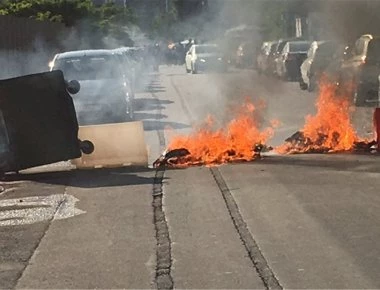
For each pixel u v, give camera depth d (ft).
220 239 29.68
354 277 24.71
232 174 43.37
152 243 29.50
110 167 47.21
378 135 50.16
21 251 29.22
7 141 45.24
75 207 36.65
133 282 24.97
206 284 24.48
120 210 35.45
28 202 38.27
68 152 45.68
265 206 35.04
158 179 42.93
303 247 28.25
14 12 169.99
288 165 45.75
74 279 25.55
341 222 31.73
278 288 23.88
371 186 38.93
